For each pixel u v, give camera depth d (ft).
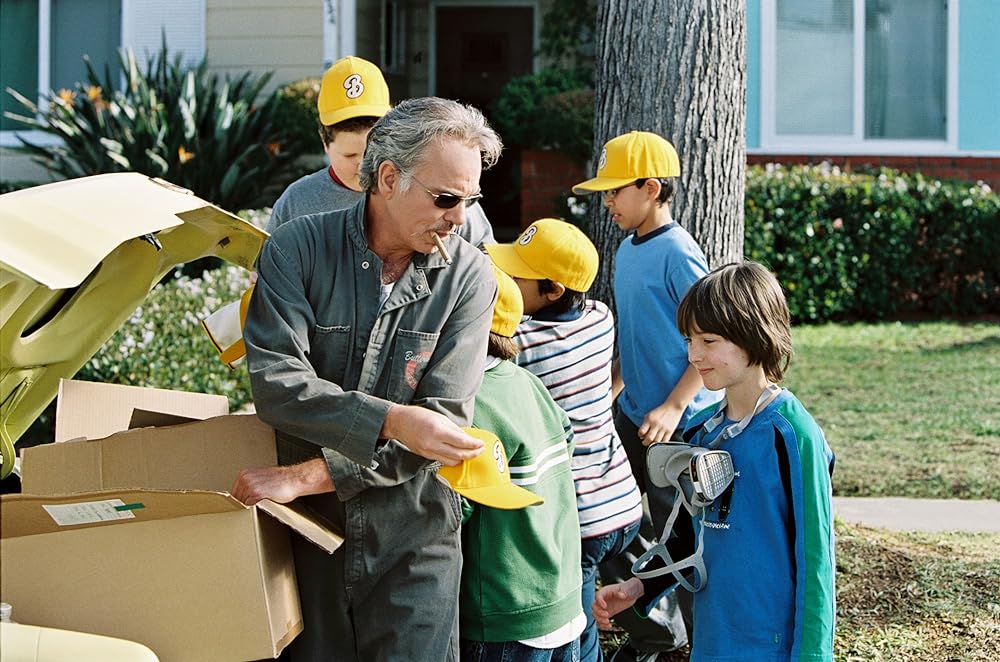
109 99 36.35
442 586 9.16
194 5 38.75
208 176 35.04
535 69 47.44
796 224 36.83
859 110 40.96
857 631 14.70
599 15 17.81
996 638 14.34
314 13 38.47
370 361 9.02
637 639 13.91
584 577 11.60
